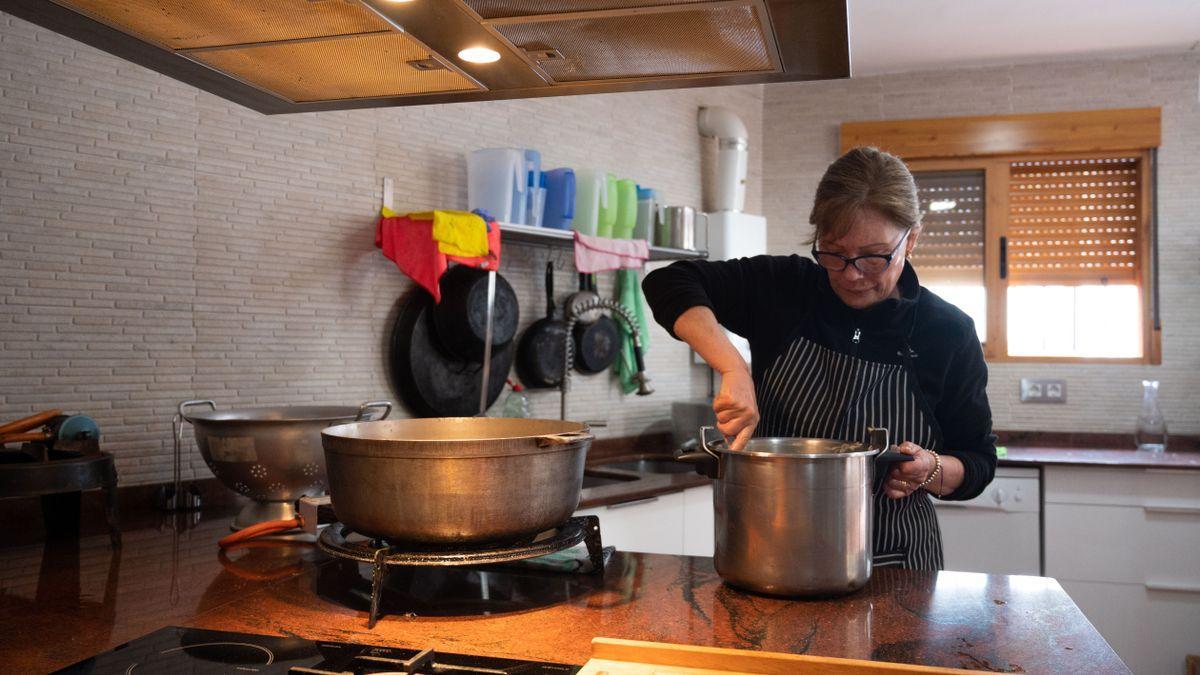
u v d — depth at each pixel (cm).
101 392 212
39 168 201
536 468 117
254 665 96
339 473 118
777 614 111
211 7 119
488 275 284
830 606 115
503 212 291
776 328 161
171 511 214
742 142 403
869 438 122
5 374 196
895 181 134
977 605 115
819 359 156
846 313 154
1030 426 423
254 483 177
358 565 146
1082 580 359
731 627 107
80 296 208
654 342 389
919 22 368
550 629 107
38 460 175
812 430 157
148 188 221
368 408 194
